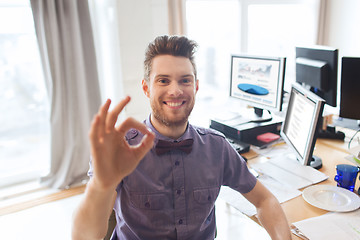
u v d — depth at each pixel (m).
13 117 2.52
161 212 1.01
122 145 0.72
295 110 1.50
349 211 1.10
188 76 0.97
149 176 1.02
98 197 0.73
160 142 1.01
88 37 2.33
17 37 2.38
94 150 0.65
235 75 2.00
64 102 2.38
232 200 1.26
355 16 3.23
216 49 3.29
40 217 2.18
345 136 1.86
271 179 1.38
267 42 3.52
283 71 1.63
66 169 2.45
